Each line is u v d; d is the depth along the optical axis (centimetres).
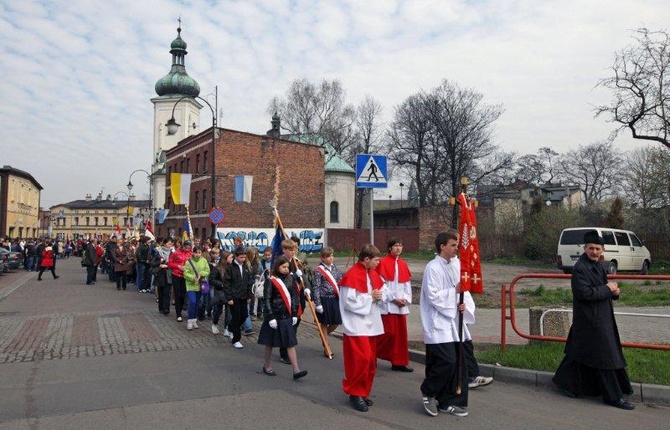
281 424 524
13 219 6003
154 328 1098
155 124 6412
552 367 684
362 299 583
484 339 897
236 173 3694
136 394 623
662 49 2428
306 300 909
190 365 779
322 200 4175
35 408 569
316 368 775
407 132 5181
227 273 925
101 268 2852
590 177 6975
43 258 2402
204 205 3762
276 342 712
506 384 677
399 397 625
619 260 2162
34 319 1191
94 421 529
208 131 3712
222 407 578
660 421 532
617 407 578
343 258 3962
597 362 578
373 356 593
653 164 2830
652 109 2464
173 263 1202
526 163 6353
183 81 6375
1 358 810
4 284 2180
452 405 555
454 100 4734
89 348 889
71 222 11381
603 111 2573
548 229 3089
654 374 637
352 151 5556
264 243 3784
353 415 554
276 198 3816
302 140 5038
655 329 954
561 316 785
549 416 549
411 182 5791
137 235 2870
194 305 1095
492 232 3769
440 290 562
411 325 1088
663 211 2889
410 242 4844
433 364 559
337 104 5344
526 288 1750
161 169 6056
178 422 528
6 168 5725
